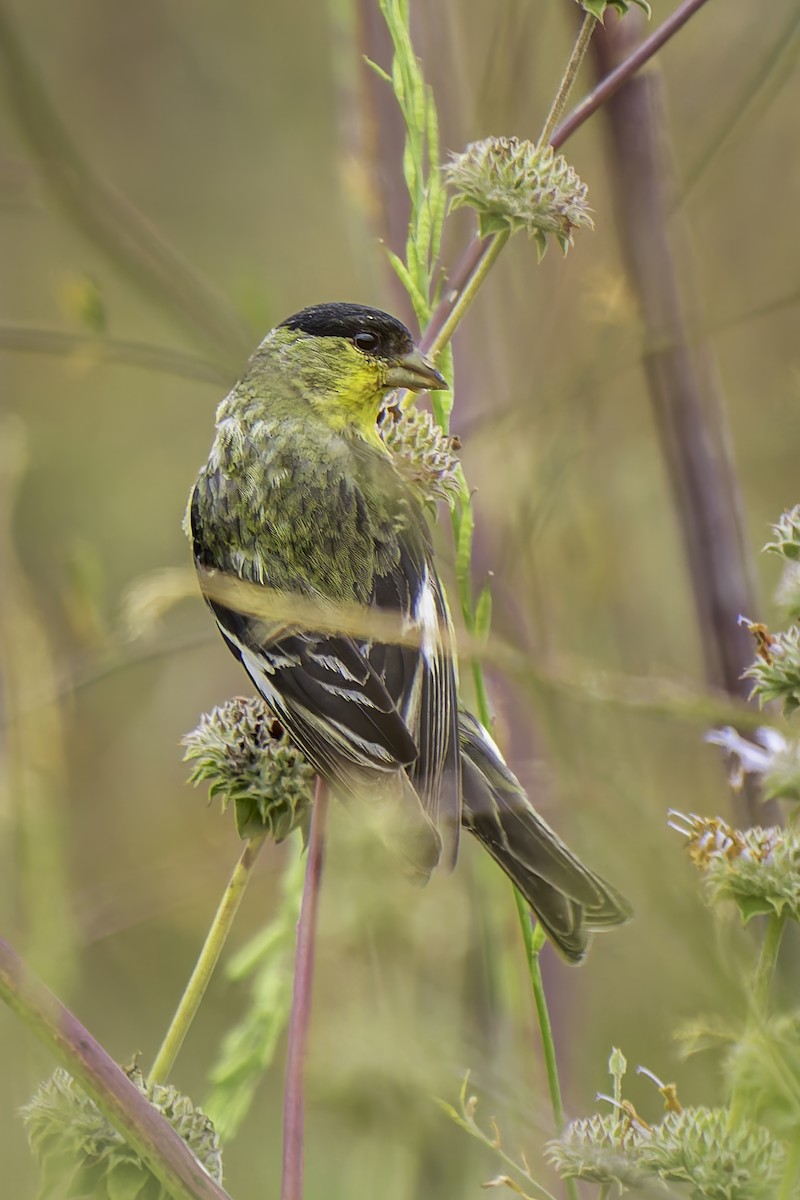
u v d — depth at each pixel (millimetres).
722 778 6660
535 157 6145
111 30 16203
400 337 7789
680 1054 4328
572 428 7766
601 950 6871
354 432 7652
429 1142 6512
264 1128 8617
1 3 6887
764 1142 4535
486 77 7957
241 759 5691
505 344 9172
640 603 9664
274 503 7078
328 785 5691
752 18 10844
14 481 9875
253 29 16000
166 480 13852
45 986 4625
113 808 11578
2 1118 5531
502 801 6359
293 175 15453
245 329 7902
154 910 9398
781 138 11719
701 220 11617
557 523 8789
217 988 9719
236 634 6758
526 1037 7750
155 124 15867
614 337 7922
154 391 14180
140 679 12078
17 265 14102
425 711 6457
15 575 8898
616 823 4555
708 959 4273
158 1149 4578
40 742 7742
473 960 7871
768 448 10125
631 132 8227
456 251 7941
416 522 7016
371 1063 5473
